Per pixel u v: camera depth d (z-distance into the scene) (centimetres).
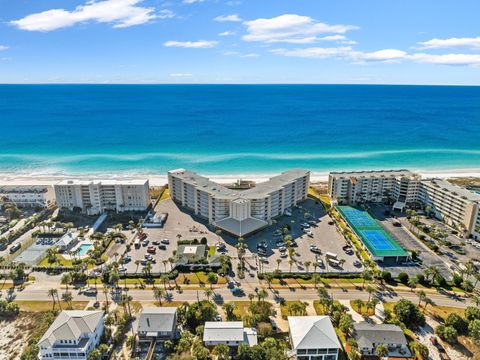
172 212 19150
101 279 12850
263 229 17025
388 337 9456
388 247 14688
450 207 17525
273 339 9350
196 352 8906
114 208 19312
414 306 10538
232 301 11575
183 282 12694
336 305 10800
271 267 13738
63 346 9025
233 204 16875
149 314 10075
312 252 14988
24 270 13400
